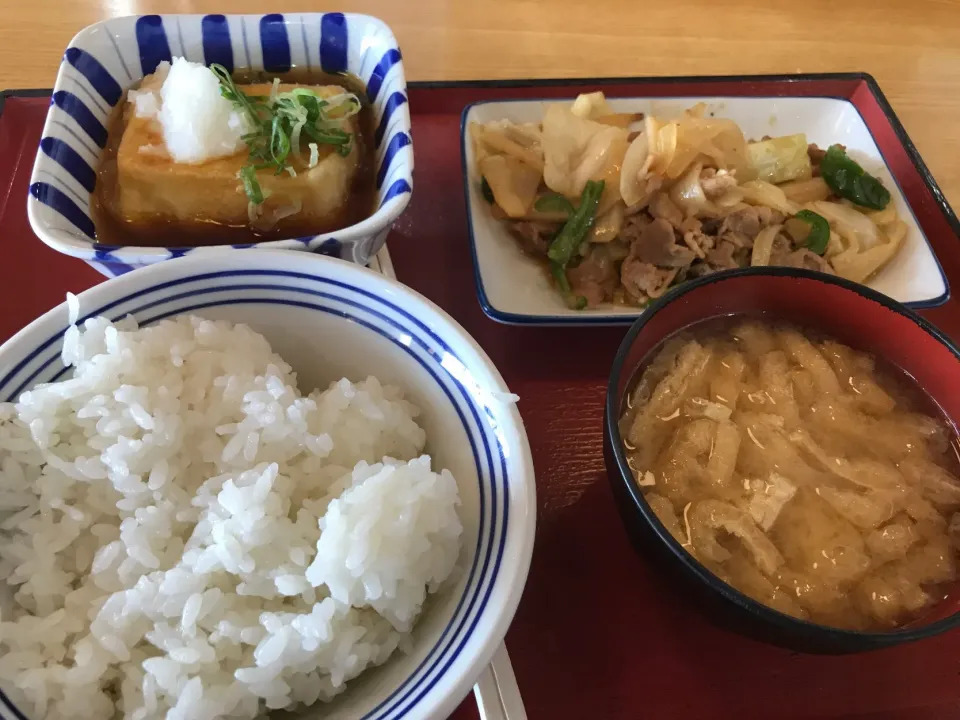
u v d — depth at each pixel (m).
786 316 0.27
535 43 0.42
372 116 0.32
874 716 0.24
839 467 0.24
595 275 0.34
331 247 0.26
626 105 0.38
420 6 0.44
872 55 0.44
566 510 0.27
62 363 0.22
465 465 0.22
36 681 0.18
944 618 0.20
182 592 0.20
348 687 0.21
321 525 0.21
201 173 0.28
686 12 0.45
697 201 0.33
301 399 0.22
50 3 0.41
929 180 0.37
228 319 0.24
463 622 0.19
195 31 0.32
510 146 0.35
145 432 0.21
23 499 0.21
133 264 0.25
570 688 0.24
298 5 0.43
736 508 0.23
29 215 0.26
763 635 0.21
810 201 0.37
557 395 0.30
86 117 0.30
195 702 0.19
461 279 0.33
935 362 0.25
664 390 0.25
